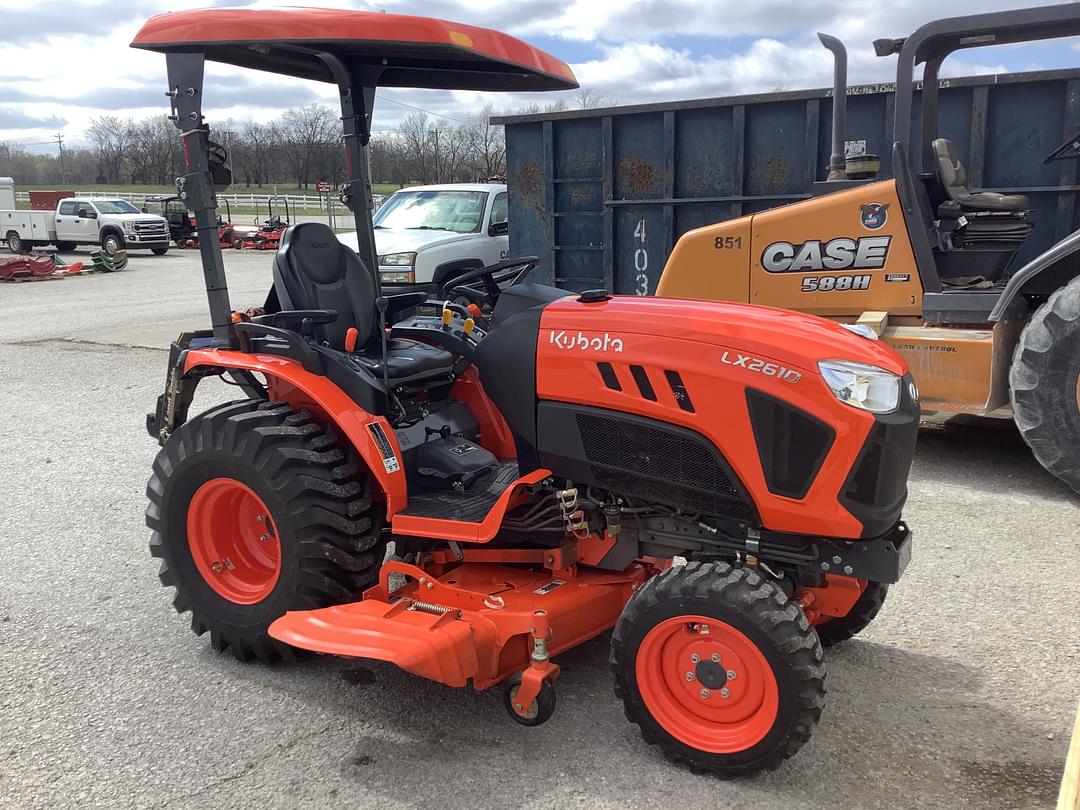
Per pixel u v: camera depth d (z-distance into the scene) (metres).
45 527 5.21
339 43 3.11
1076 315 4.98
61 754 3.05
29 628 3.98
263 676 3.57
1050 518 5.04
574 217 9.14
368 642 2.95
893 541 3.02
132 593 4.34
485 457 3.75
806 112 7.61
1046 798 2.75
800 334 2.90
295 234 3.90
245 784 2.88
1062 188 6.73
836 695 3.34
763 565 3.06
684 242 6.56
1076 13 5.07
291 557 3.43
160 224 27.88
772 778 2.86
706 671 2.85
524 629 3.02
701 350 2.92
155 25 3.34
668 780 2.87
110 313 14.51
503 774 2.91
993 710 3.23
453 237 10.88
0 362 10.30
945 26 5.41
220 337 3.85
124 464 6.42
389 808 2.75
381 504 3.60
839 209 6.01
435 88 4.29
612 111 8.45
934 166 5.98
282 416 3.59
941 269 6.18
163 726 3.21
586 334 3.12
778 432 2.82
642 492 3.09
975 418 7.27
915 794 2.78
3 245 30.28
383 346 3.54
